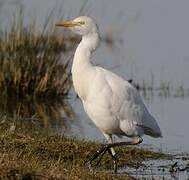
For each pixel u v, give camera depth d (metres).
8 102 17.25
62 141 12.42
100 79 11.12
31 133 13.02
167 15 26.06
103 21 25.62
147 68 20.70
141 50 22.81
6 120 14.39
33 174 9.23
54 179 9.29
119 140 13.99
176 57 21.86
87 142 12.77
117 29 24.95
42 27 20.55
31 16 22.34
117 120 11.24
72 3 24.98
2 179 8.95
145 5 27.27
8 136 12.00
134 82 19.25
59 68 18.20
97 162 11.64
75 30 11.54
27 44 18.16
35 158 10.78
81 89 11.31
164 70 20.47
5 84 17.69
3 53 18.00
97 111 11.18
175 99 18.05
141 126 11.45
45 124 14.85
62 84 18.09
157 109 16.84
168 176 11.54
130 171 11.66
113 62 21.44
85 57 11.30
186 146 13.62
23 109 16.50
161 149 13.32
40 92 17.88
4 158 9.67
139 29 25.03
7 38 18.19
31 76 17.88
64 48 19.97
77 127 14.78
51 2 24.67
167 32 24.44
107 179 10.33
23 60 17.95
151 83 19.19
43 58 18.08
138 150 12.89
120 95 11.15
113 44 24.05
